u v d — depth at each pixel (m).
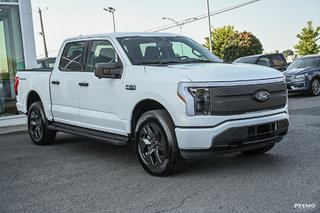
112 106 5.54
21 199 4.29
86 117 6.05
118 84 5.39
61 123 6.89
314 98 14.16
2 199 4.32
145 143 5.00
